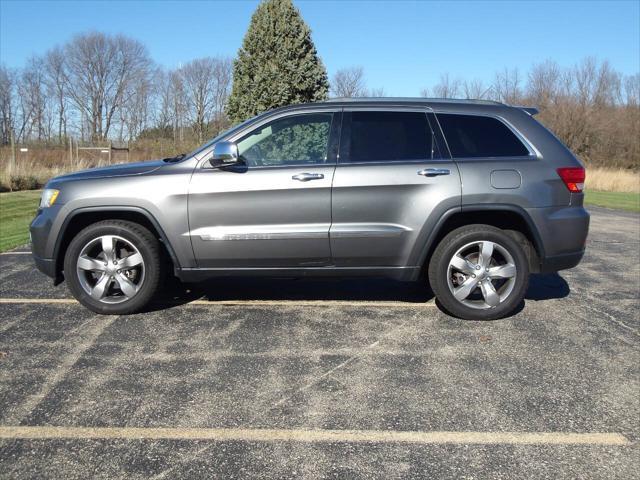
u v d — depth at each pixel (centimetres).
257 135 475
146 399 335
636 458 279
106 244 475
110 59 6175
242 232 461
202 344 423
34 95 5797
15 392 342
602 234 1066
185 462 273
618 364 391
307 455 279
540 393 346
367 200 459
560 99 4503
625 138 4225
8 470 266
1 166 1998
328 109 480
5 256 782
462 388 352
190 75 5472
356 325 468
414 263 469
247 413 320
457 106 486
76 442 290
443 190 458
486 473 265
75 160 2595
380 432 301
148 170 475
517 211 462
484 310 477
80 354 402
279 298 548
